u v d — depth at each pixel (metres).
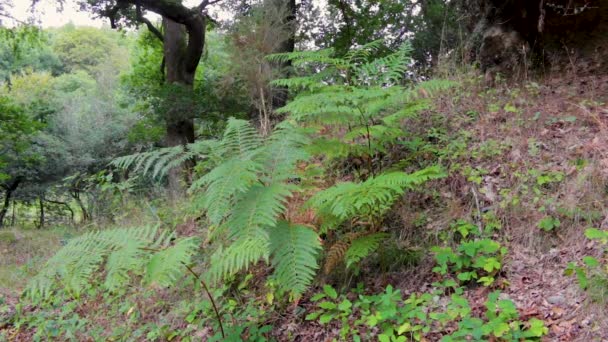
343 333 2.75
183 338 3.29
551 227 3.11
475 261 2.98
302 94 3.96
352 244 2.98
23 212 17.67
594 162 3.50
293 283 2.56
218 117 10.44
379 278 3.20
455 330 2.60
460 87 5.18
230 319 3.25
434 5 9.79
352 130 3.81
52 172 16.25
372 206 3.09
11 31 11.74
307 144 3.40
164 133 14.12
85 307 4.09
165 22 12.94
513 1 5.67
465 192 3.71
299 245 2.69
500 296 2.79
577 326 2.43
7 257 6.86
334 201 2.84
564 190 3.39
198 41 12.24
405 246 3.33
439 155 4.18
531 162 3.78
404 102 3.92
